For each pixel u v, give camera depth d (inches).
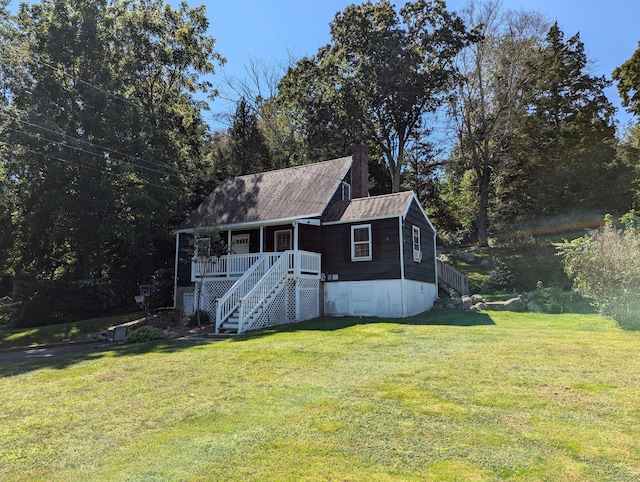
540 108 1262.3
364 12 1327.5
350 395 239.6
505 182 1298.0
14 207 1011.3
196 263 762.8
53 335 719.1
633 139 1604.3
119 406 245.9
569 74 1283.2
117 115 945.5
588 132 1104.2
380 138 1408.7
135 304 982.4
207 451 177.0
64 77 954.7
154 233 1040.8
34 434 210.2
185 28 1131.3
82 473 166.7
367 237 717.3
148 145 999.6
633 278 468.8
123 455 179.9
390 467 155.5
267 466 160.6
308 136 1359.5
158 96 1163.9
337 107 1326.3
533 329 473.7
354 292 716.0
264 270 684.7
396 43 1283.2
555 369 277.3
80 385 299.4
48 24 933.2
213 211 877.8
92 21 952.9
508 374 268.7
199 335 570.6
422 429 188.1
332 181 805.9
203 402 243.4
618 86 907.4
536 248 1064.8
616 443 169.3
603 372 266.8
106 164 958.4
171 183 1029.2
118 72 1022.4
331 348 380.2
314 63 1416.1
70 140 906.1
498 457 160.6
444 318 626.8
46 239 990.4
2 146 893.8
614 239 506.3
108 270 1040.2
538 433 180.2
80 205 945.5
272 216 753.6
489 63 1200.2
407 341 401.7
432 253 848.9
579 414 199.8
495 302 722.8
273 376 292.2
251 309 596.4
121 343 574.2
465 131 1283.2
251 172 1360.7
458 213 1764.3
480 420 195.9
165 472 161.3
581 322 526.6
